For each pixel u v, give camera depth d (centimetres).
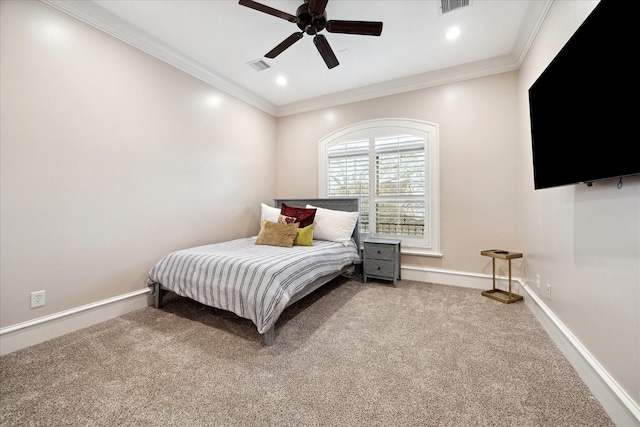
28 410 129
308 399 137
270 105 431
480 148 313
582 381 148
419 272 348
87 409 130
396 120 360
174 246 291
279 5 225
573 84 143
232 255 237
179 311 252
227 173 358
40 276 195
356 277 369
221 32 256
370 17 235
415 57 298
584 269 152
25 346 186
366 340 197
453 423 121
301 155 435
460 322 225
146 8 223
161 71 277
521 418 123
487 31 253
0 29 177
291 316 241
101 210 229
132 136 252
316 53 291
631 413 109
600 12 118
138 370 161
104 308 230
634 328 112
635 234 112
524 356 174
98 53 227
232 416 126
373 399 137
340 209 381
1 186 178
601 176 123
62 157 205
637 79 100
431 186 340
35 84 192
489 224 310
